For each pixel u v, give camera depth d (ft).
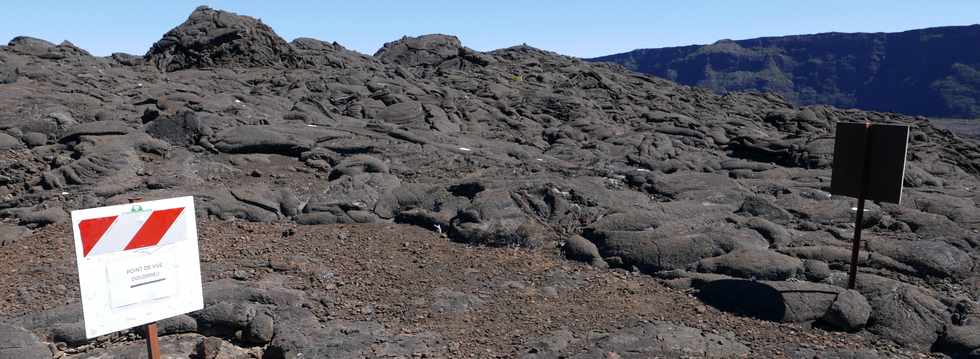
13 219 26.91
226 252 23.85
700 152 49.32
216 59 74.43
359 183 31.30
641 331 17.88
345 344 17.38
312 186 32.99
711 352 16.75
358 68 81.56
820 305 19.02
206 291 19.60
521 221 26.99
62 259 22.70
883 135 18.93
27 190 30.63
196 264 14.12
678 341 17.20
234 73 68.28
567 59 106.83
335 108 56.18
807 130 67.41
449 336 18.01
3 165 32.42
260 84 64.13
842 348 17.04
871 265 22.31
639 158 42.14
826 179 37.52
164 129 37.78
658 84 98.58
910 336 17.75
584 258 24.08
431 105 57.36
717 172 40.73
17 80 48.70
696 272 22.34
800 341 17.52
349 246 25.18
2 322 17.90
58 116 38.55
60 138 36.22
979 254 23.54
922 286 20.95
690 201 29.22
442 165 37.70
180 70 72.49
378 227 27.81
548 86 81.76
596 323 18.78
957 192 35.01
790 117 70.13
